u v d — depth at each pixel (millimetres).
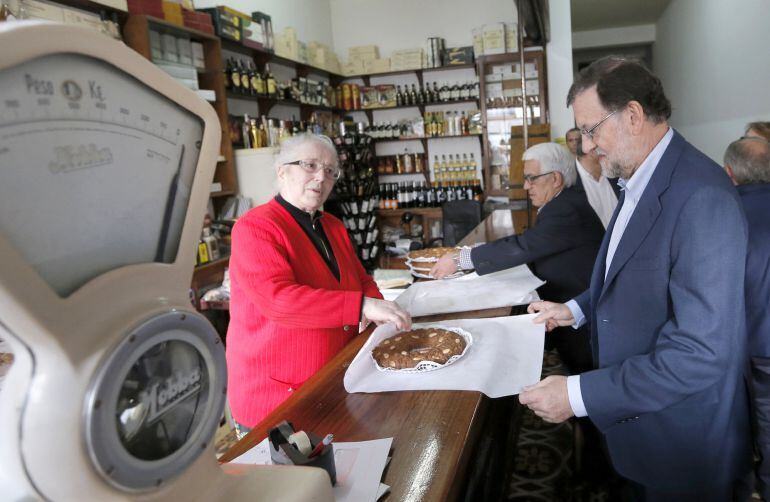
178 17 3725
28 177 415
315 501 612
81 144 458
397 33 7199
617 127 1158
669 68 9000
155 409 505
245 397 1542
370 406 1083
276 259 1463
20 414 428
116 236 499
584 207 2174
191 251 586
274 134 4891
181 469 534
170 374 525
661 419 1165
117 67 481
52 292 411
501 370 1226
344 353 1417
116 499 464
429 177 7309
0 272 366
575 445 2229
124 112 498
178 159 564
